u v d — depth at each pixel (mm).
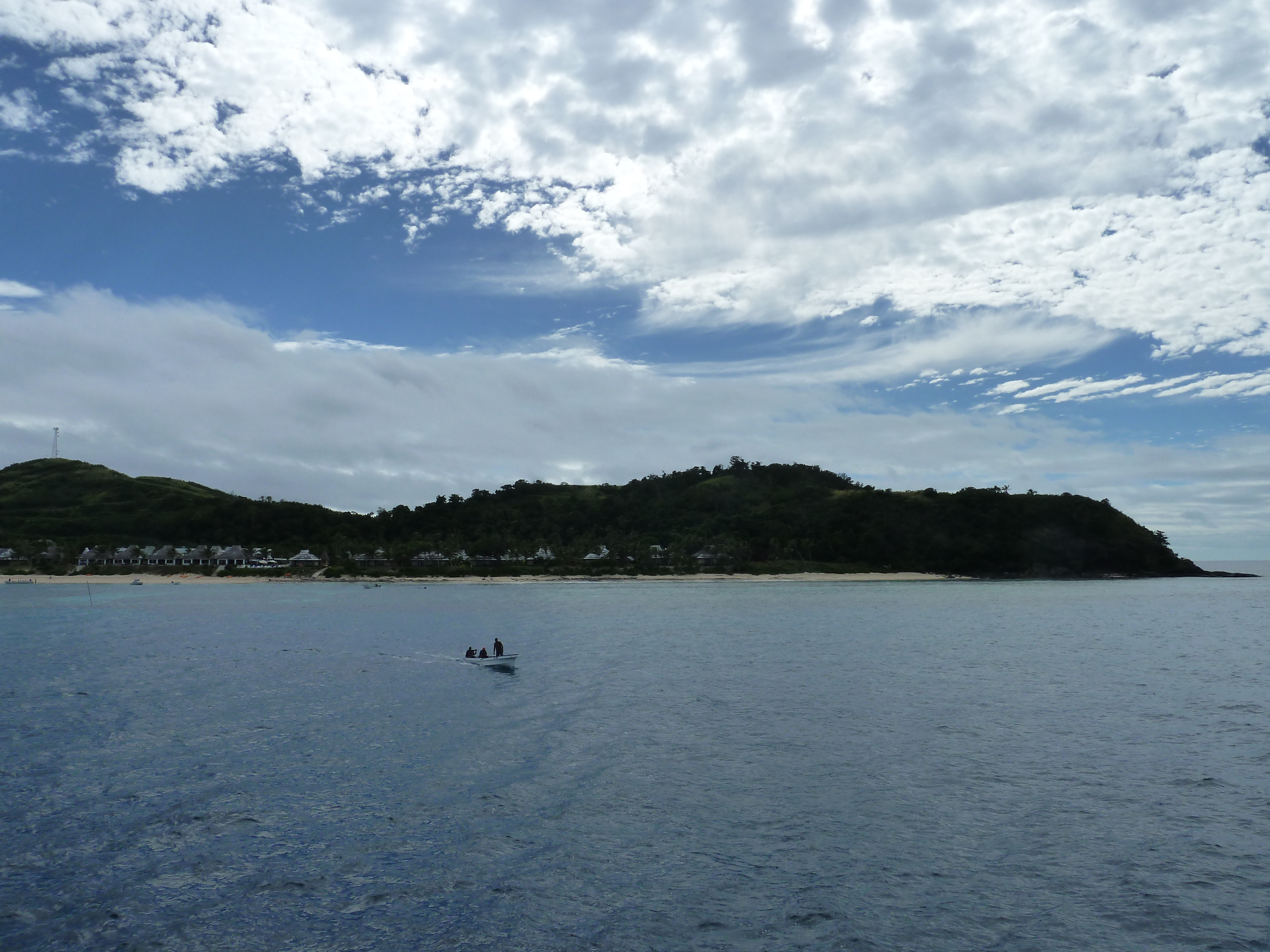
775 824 30094
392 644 83688
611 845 28094
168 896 24125
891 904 23953
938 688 57781
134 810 30953
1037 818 30734
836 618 116438
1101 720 47188
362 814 30797
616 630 99125
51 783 34000
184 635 91625
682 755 39281
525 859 26906
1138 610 133875
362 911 23375
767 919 23078
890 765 37594
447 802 32188
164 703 51094
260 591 187875
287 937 21938
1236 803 32531
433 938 22000
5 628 100000
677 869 26266
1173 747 41062
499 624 106562
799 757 39031
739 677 62625
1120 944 21781
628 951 21500
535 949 21578
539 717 47531
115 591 185125
